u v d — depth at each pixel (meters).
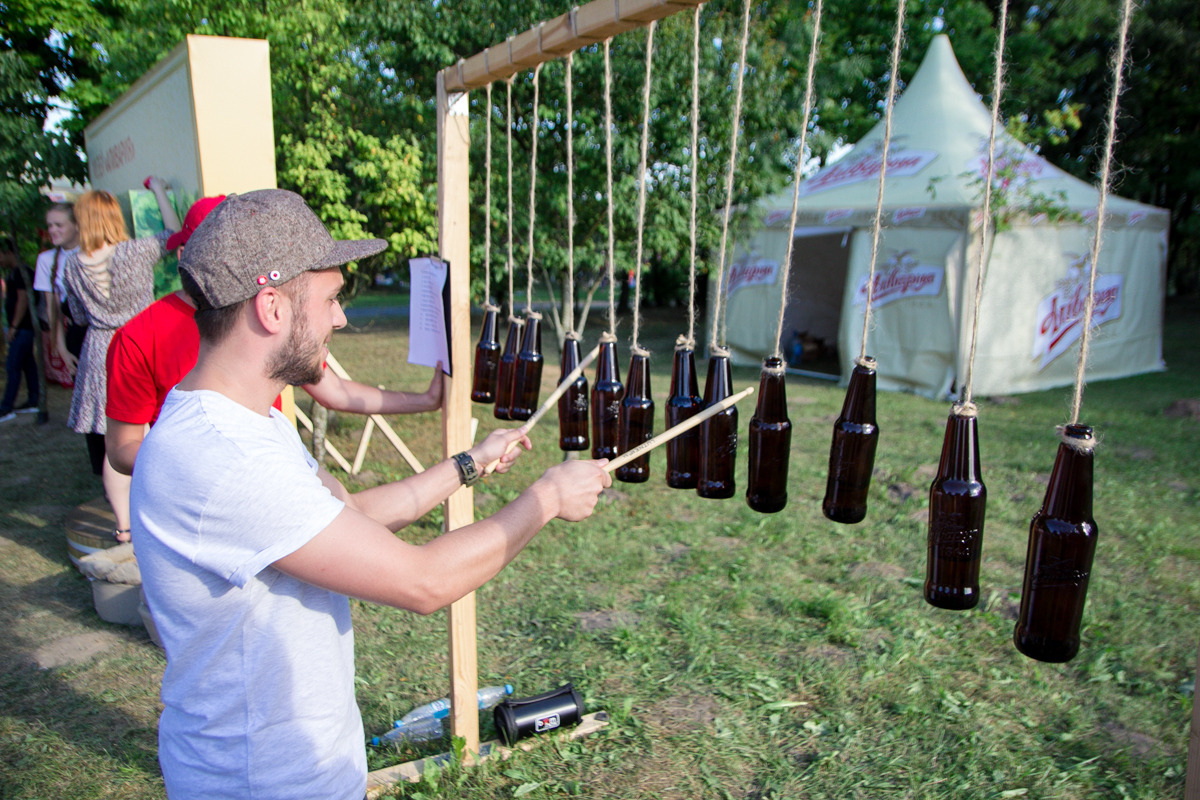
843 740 2.64
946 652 3.20
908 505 4.93
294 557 1.04
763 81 6.14
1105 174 1.07
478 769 2.47
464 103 2.25
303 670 1.17
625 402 1.82
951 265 8.32
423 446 6.32
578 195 6.54
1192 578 3.88
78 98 8.20
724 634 3.34
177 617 1.11
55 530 4.48
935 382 8.66
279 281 1.09
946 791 2.40
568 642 3.29
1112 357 10.02
